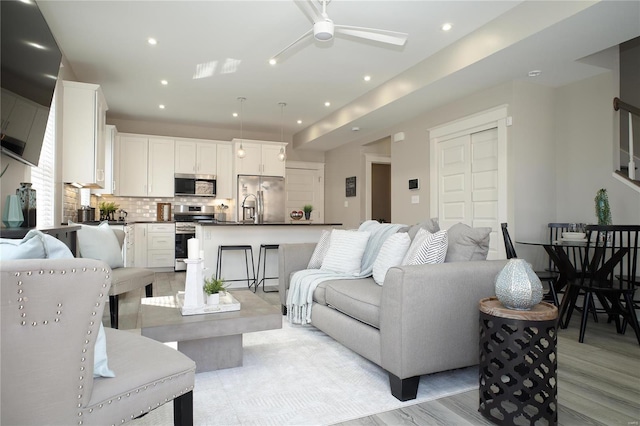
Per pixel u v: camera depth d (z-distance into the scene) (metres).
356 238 3.21
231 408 1.82
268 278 5.18
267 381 2.13
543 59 3.69
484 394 1.78
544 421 1.75
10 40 2.18
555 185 4.52
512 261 1.79
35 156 2.84
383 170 9.86
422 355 1.92
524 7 3.23
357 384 2.11
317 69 4.73
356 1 3.24
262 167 7.65
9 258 0.99
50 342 0.94
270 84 5.26
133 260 6.33
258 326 2.17
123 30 3.75
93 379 1.10
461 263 2.12
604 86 4.11
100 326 1.12
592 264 3.12
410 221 5.81
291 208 8.38
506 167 4.30
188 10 3.39
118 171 6.84
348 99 5.93
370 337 2.17
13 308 0.88
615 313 3.25
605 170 4.10
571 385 2.14
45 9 3.36
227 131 7.96
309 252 3.65
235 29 3.74
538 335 1.65
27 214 2.59
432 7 3.34
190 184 7.27
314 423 1.70
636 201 3.86
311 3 2.71
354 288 2.53
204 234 4.92
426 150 5.51
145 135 7.02
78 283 0.95
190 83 5.22
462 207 4.94
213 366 2.28
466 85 4.41
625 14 2.83
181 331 2.00
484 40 3.64
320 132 7.13
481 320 1.82
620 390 2.08
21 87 2.36
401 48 4.14
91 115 4.23
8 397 0.91
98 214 6.90
